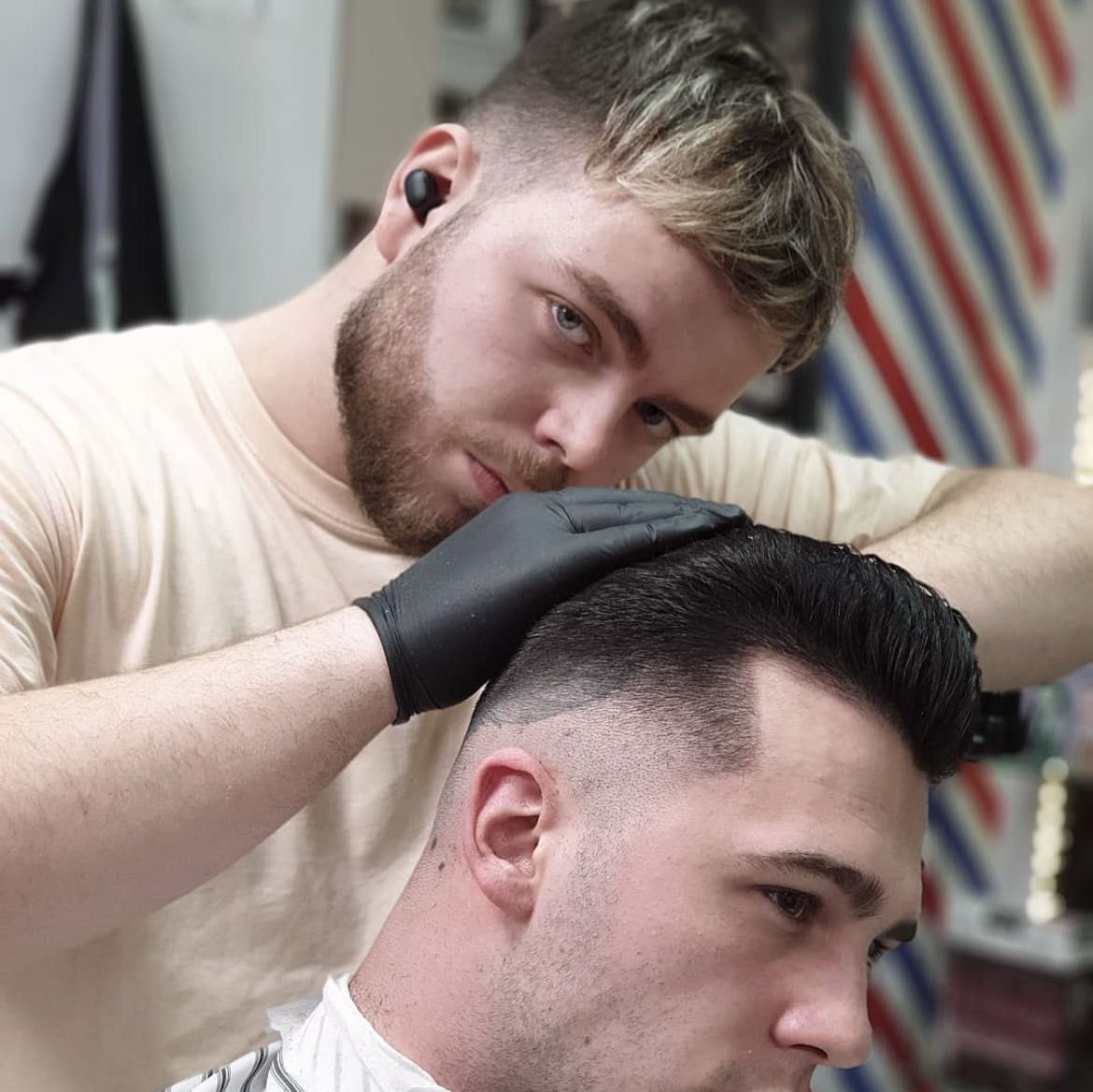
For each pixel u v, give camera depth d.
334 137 2.08
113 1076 1.04
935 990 2.85
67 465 1.03
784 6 2.52
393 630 0.86
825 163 1.02
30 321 2.01
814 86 2.57
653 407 1.02
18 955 0.82
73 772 0.80
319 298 1.11
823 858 0.77
